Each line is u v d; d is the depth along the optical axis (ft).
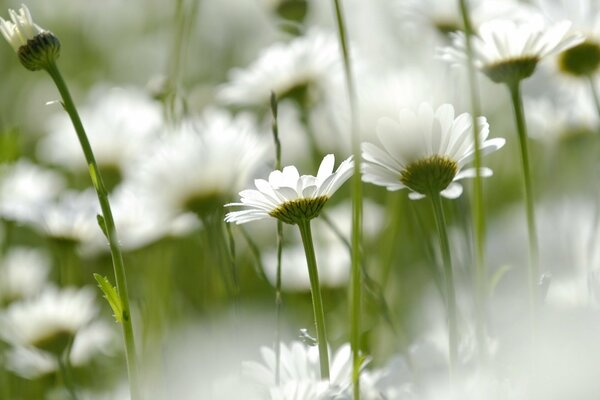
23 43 3.85
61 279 4.75
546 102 4.54
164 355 4.25
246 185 4.55
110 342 4.69
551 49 3.90
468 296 4.17
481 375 3.76
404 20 4.80
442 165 3.76
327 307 4.71
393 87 4.41
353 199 3.78
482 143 3.78
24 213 4.72
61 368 4.40
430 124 3.76
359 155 3.76
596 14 4.33
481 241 3.80
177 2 4.64
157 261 4.70
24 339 4.40
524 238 4.51
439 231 3.76
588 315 3.79
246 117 4.83
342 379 3.81
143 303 4.46
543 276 3.81
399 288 4.69
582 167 4.73
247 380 4.04
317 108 4.84
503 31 3.90
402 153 3.76
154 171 4.48
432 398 3.81
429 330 4.40
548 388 3.66
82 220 4.71
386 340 4.35
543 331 3.78
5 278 5.01
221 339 4.36
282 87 4.82
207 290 4.64
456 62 3.98
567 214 4.46
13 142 4.82
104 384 4.59
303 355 3.88
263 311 4.75
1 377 4.63
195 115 4.95
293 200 3.74
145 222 4.64
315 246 4.78
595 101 4.32
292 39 5.72
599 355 3.65
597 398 3.62
